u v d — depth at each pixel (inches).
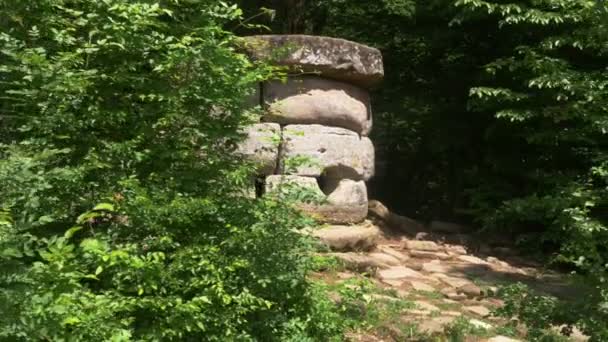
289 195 193.0
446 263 320.8
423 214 535.2
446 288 267.3
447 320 220.5
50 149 161.9
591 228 178.7
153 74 187.5
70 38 181.8
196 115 188.1
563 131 319.3
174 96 179.6
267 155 278.8
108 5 183.6
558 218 212.5
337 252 286.5
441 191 533.6
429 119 482.6
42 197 158.9
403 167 558.6
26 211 141.9
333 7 505.7
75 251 159.5
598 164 318.7
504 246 392.8
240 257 171.6
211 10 202.4
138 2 187.0
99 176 173.5
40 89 169.5
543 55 363.9
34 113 174.2
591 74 309.3
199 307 155.8
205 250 164.6
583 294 174.7
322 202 199.6
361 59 306.7
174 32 198.7
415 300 245.1
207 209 169.3
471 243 380.5
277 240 179.3
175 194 171.2
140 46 184.2
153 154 180.2
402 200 559.5
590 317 162.1
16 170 143.6
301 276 181.5
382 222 384.8
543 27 387.2
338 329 190.2
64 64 171.2
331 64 296.2
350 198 303.7
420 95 496.1
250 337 165.6
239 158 198.1
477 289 260.8
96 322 133.5
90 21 188.1
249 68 227.8
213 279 160.7
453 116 460.1
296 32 398.6
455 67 467.8
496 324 223.8
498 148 420.5
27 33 184.9
